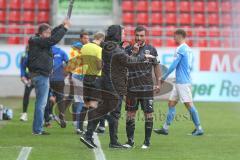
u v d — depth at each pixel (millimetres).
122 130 29875
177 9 60500
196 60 50406
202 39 53969
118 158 20672
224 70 50469
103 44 22766
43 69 26938
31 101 47469
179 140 26250
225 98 50406
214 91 50406
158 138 26906
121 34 22625
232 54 50438
